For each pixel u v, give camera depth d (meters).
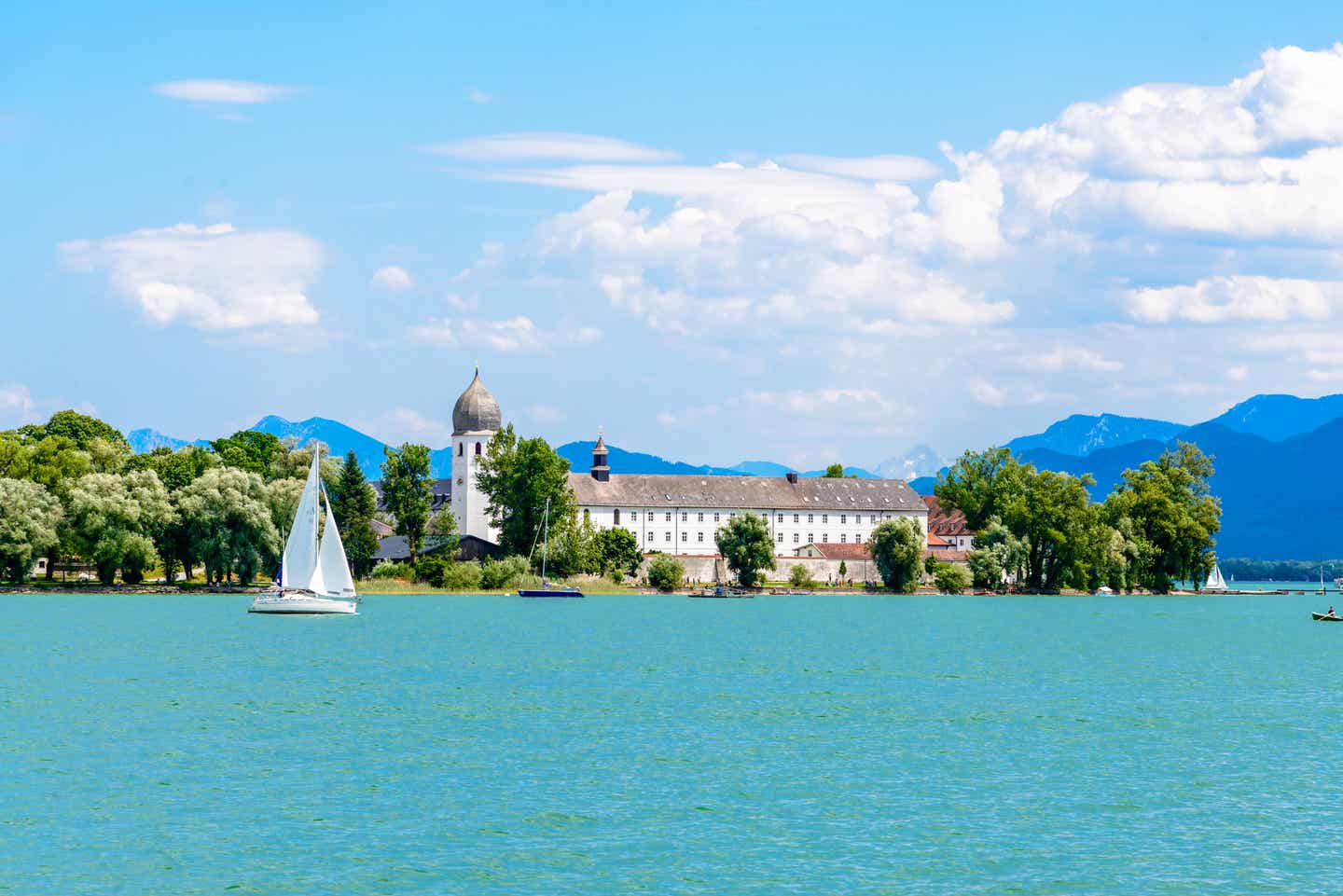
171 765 68.69
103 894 47.41
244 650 131.25
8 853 52.22
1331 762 72.50
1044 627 186.62
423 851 52.81
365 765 69.06
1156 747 77.06
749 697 97.31
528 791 63.31
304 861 51.38
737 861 51.81
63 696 94.06
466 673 112.19
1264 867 51.62
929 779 66.88
